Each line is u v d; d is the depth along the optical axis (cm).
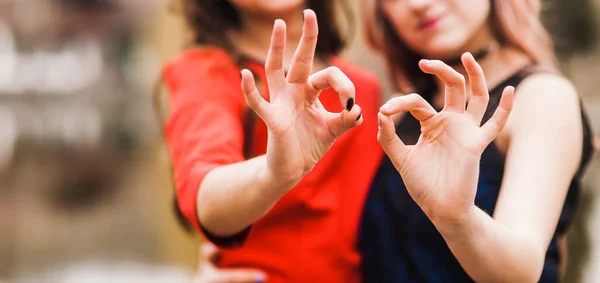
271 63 111
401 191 142
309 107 112
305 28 109
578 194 136
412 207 140
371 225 145
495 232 112
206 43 149
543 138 126
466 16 142
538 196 121
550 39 157
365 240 145
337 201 145
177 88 141
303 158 112
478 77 109
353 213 146
